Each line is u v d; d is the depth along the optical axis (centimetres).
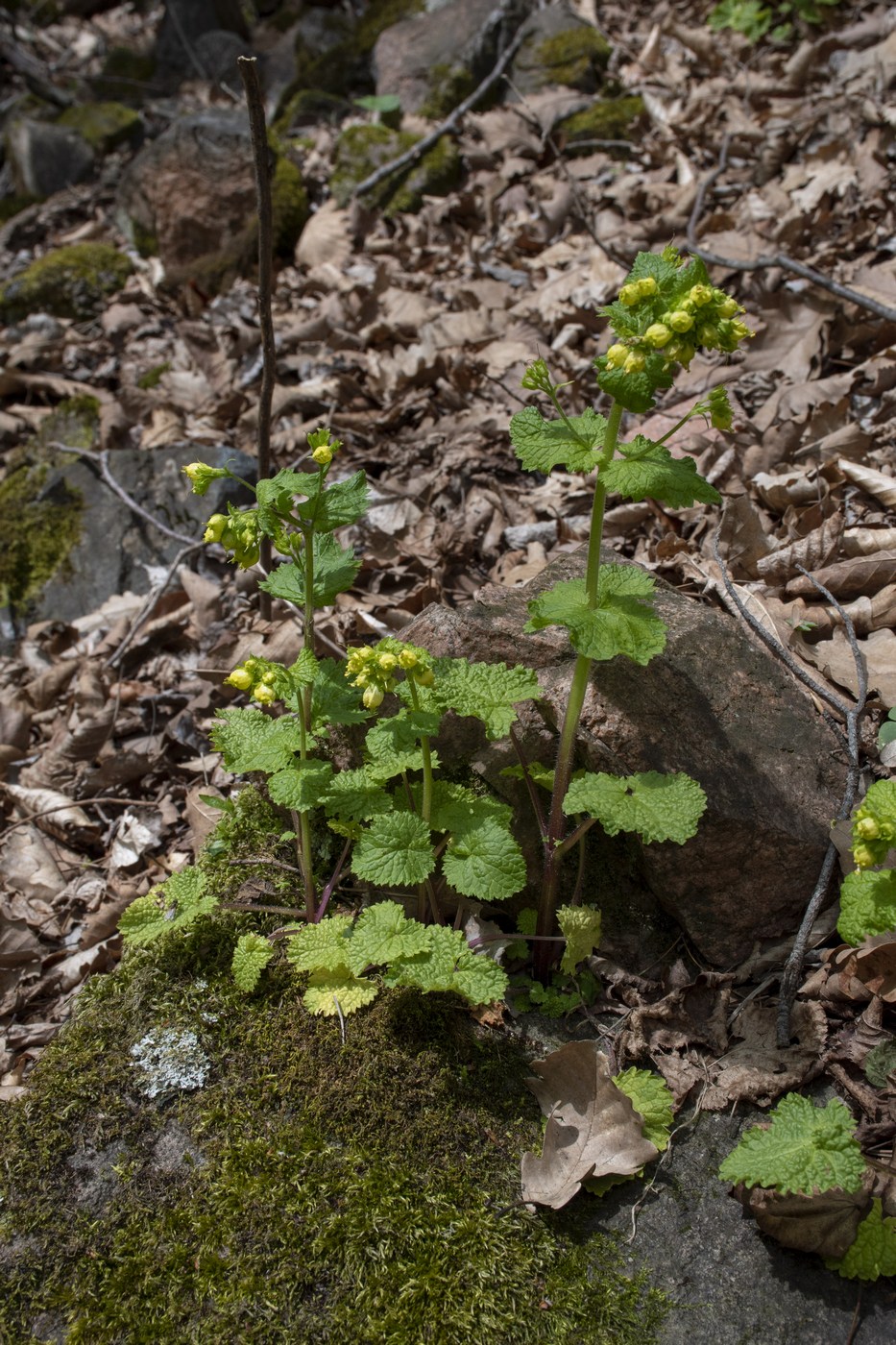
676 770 116
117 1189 109
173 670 152
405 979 109
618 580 110
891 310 151
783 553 135
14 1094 118
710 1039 114
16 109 298
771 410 151
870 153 187
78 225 254
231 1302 104
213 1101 112
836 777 119
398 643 108
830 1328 103
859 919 105
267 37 311
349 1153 109
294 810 124
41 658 159
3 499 181
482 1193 108
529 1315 104
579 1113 110
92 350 214
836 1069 110
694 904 116
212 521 107
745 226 185
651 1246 106
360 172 230
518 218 211
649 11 261
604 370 103
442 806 114
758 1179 102
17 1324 105
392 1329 103
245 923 121
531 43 242
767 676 121
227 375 193
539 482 156
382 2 271
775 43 231
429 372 172
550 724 118
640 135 222
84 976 128
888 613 129
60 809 139
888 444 145
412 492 156
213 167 225
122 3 364
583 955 114
